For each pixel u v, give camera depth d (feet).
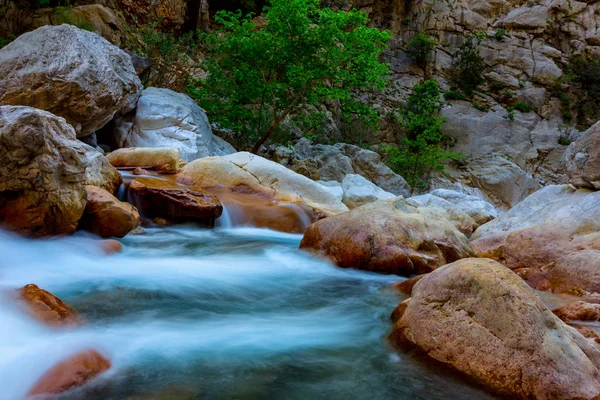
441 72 102.58
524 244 22.09
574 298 16.70
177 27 65.51
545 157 97.45
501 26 109.50
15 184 17.26
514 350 9.61
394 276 18.89
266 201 30.22
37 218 17.80
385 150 66.64
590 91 105.09
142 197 25.35
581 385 9.09
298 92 47.55
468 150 94.53
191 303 14.39
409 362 10.75
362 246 19.51
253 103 50.21
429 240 20.40
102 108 31.94
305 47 45.06
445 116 95.71
